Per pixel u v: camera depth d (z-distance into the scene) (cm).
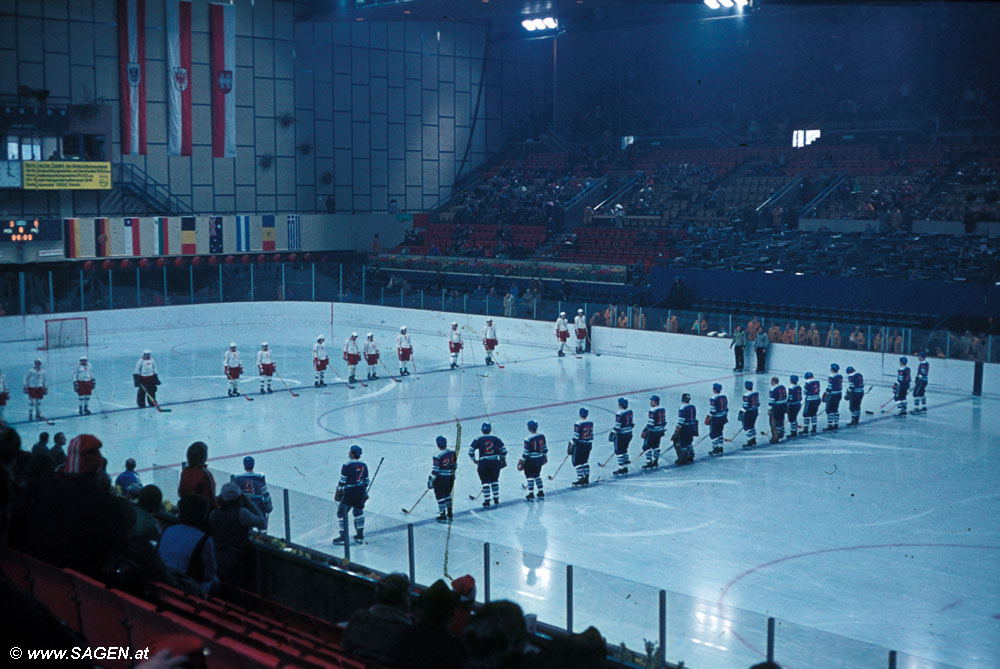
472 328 4306
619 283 4416
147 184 4816
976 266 3675
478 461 1817
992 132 4791
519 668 419
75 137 4466
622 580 980
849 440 2441
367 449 2294
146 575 618
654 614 954
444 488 1739
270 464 2139
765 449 2347
